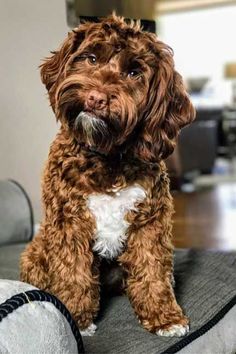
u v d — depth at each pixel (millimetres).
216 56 9211
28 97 2742
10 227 2283
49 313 899
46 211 1360
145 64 1277
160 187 1357
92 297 1371
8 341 807
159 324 1315
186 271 1741
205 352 1311
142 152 1312
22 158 2754
